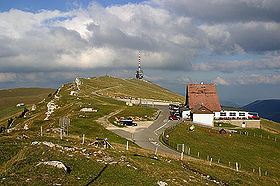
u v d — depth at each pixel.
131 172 25.80
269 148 71.31
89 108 103.19
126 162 29.41
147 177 25.11
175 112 112.44
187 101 120.75
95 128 69.56
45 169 21.84
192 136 73.88
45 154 27.06
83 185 20.02
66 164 24.92
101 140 45.00
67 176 21.34
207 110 97.75
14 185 17.94
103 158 29.91
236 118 108.94
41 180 19.41
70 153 29.28
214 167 42.16
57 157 26.56
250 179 38.38
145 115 101.75
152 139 65.38
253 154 64.25
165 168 31.61
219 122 103.50
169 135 71.19
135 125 83.50
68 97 141.50
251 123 105.00
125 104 132.50
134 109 114.31
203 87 117.69
